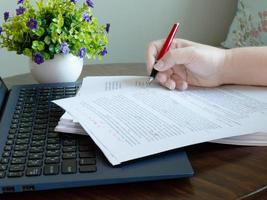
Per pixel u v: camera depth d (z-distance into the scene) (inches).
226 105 22.0
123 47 57.4
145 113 20.2
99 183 14.7
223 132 18.1
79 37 28.7
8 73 50.3
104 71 35.2
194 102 22.4
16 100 24.2
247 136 18.7
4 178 14.7
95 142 16.7
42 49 27.6
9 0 47.1
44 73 28.9
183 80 25.9
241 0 56.6
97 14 53.7
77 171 15.1
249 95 23.9
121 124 18.6
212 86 26.0
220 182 15.6
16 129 19.4
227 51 26.4
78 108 20.3
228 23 64.4
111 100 22.0
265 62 25.2
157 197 14.6
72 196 14.8
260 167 16.9
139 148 16.3
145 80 27.2
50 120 20.7
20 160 16.0
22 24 27.5
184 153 16.6
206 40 64.1
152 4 57.2
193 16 61.2
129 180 14.9
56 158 16.2
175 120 19.4
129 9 55.8
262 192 15.1
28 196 14.8
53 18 27.8
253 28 53.4
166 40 27.9
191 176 15.6
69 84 27.8
